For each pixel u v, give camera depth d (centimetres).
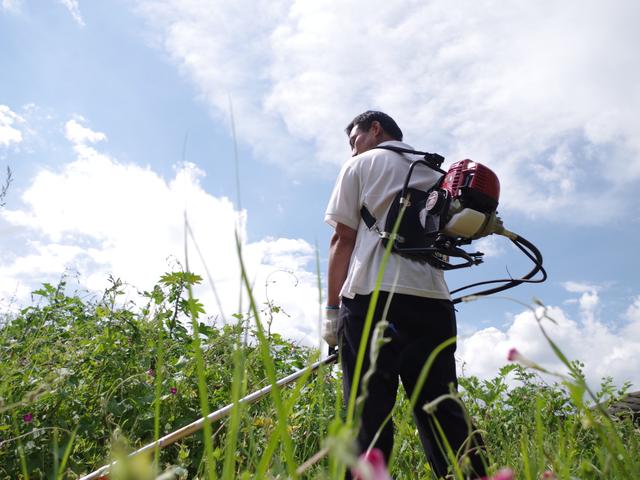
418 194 256
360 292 246
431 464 240
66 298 478
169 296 443
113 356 360
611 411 336
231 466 84
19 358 337
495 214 252
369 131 311
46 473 271
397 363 235
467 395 383
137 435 316
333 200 269
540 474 108
